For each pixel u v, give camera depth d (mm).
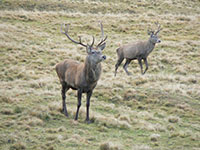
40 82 57750
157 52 87375
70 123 38344
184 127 40250
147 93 52719
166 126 40281
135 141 34531
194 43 94062
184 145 33625
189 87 59438
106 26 110375
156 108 47406
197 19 120438
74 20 116250
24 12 118250
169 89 54938
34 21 111625
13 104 43781
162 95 51719
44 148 30469
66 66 41719
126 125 38875
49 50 83750
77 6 138000
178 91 54594
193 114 45094
